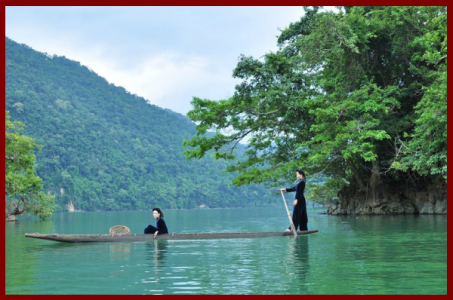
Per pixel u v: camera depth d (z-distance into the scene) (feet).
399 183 115.24
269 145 114.11
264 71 96.89
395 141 102.73
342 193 121.29
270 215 151.64
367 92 98.32
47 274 25.34
